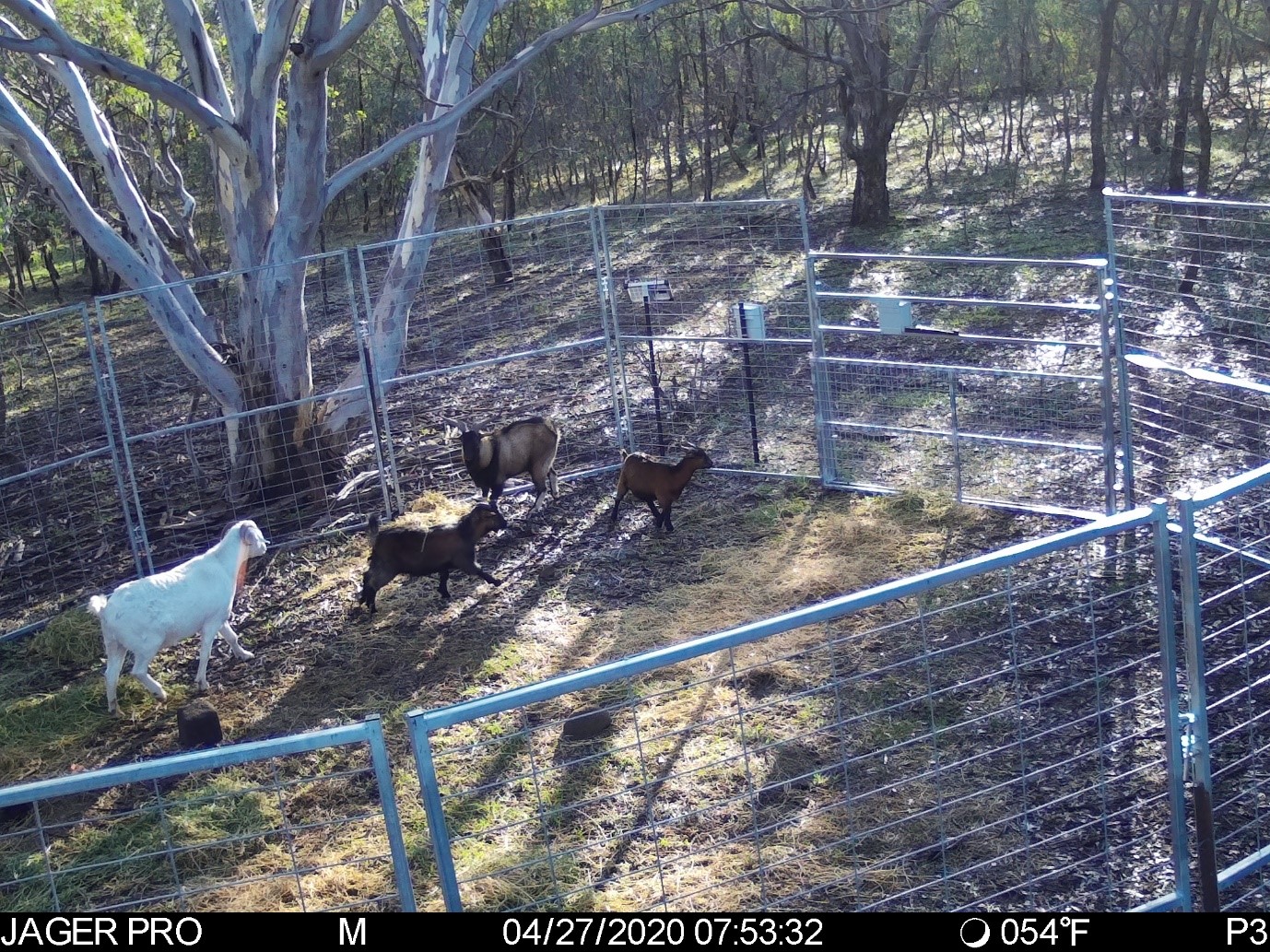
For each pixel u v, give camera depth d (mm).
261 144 10211
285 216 10148
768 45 27781
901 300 8508
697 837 5180
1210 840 3875
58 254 35344
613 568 8422
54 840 5738
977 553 7883
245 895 5145
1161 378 10234
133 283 10195
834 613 3203
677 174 28656
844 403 11023
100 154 10734
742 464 10000
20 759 6668
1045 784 5301
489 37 24906
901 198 23422
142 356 17891
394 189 26406
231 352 10781
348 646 7664
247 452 10453
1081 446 8062
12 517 11344
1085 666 6277
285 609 8352
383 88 25109
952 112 22953
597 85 27016
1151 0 21953
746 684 6473
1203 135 17250
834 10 17281
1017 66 27422
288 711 6938
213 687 7344
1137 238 16750
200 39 10938
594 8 10141
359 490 10430
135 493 8922
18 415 15641
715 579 8031
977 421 10047
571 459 10594
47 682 7762
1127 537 7633
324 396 9469
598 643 7301
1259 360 10312
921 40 20719
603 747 6008
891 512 8680
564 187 29578
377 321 11039
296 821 5730
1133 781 5262
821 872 4848
